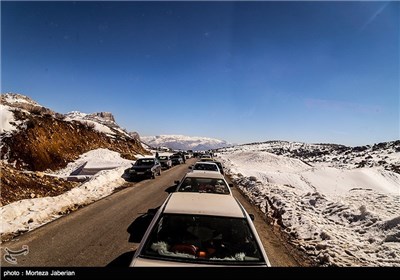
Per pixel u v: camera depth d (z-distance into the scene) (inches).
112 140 1801.2
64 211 362.6
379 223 330.6
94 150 1368.1
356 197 568.4
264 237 293.7
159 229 135.9
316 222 350.9
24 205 333.7
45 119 1250.0
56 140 1186.0
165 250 124.9
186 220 142.4
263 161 2263.8
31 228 285.0
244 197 560.7
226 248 129.5
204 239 134.3
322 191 1062.4
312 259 234.8
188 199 169.0
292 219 363.6
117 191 539.5
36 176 548.7
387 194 574.9
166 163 1157.7
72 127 1438.2
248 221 145.3
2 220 285.9
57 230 279.4
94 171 956.6
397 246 264.8
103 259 211.9
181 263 118.2
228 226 140.6
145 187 602.5
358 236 316.2
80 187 495.8
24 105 1440.7
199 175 317.7
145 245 124.2
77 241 249.6
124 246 241.4
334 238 287.1
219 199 173.3
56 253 220.7
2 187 412.5
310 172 1310.3
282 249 257.9
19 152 940.0
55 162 1064.8
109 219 328.5
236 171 1195.3
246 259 123.8
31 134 1045.8
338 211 419.8
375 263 230.2
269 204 472.4
